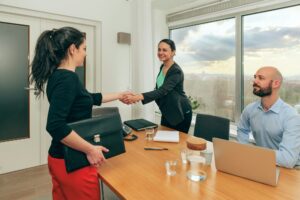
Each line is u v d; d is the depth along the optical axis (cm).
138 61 370
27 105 311
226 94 344
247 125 190
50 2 312
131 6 383
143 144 183
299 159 148
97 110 262
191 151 156
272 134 165
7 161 301
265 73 162
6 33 291
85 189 123
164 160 151
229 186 116
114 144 134
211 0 338
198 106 377
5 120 298
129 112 404
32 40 309
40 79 122
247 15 309
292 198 106
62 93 111
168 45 227
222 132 221
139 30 365
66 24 338
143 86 368
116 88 388
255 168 119
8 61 294
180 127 239
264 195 108
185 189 113
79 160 118
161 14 412
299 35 265
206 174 130
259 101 182
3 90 294
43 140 326
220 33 344
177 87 231
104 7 361
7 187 264
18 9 291
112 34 375
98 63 368
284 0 268
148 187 115
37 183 274
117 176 127
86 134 122
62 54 122
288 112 158
